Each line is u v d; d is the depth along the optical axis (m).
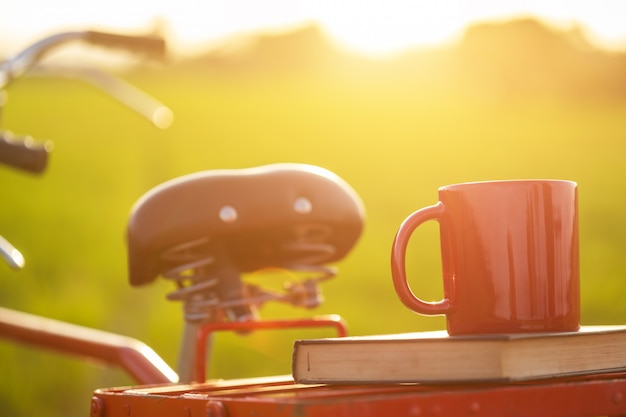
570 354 0.83
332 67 33.59
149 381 1.38
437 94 29.00
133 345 1.44
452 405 0.74
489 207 0.90
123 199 13.54
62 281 9.51
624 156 19.17
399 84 30.11
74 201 13.08
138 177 14.72
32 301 8.37
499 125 22.67
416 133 20.69
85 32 1.53
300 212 1.15
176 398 0.84
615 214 13.88
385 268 10.25
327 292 9.51
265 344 7.37
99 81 1.63
